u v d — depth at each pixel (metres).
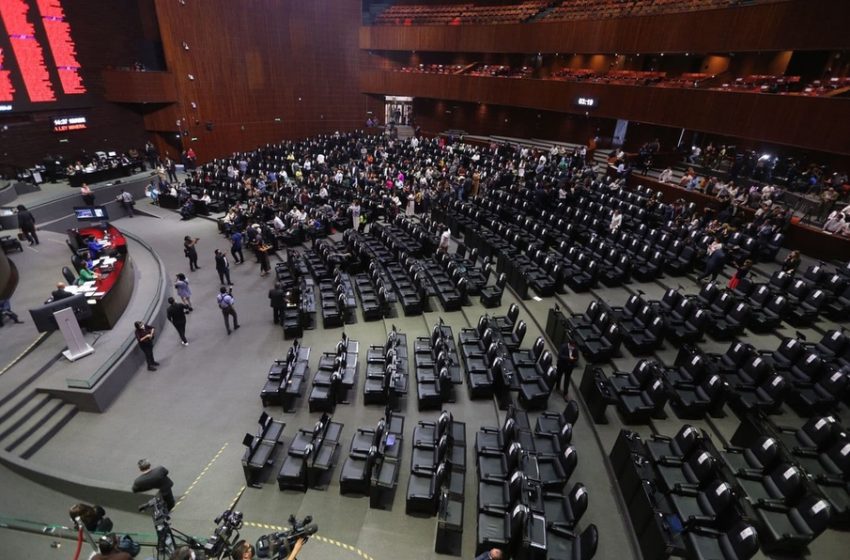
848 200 17.78
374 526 8.28
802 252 16.75
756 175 20.86
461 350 12.40
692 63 27.47
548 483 8.16
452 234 21.59
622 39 25.72
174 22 29.77
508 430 9.05
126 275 15.73
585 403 10.37
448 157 30.55
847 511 7.09
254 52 34.66
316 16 36.72
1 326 13.41
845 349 10.55
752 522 7.00
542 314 14.16
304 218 22.59
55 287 15.69
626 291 15.02
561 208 20.86
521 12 34.22
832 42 17.67
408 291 15.41
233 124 34.72
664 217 19.09
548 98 29.67
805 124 18.20
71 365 12.16
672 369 10.58
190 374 12.86
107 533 6.50
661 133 27.69
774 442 7.82
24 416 10.60
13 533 7.52
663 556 6.72
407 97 39.72
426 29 35.12
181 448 10.31
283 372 11.97
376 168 28.98
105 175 26.88
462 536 8.02
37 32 24.52
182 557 5.49
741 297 13.31
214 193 27.20
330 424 10.21
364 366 12.81
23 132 24.78
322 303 15.34
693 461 7.94
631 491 7.82
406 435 10.26
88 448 10.30
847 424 9.09
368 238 20.44
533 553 6.80
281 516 8.62
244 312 16.23
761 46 20.06
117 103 29.25
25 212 18.62
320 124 39.84
